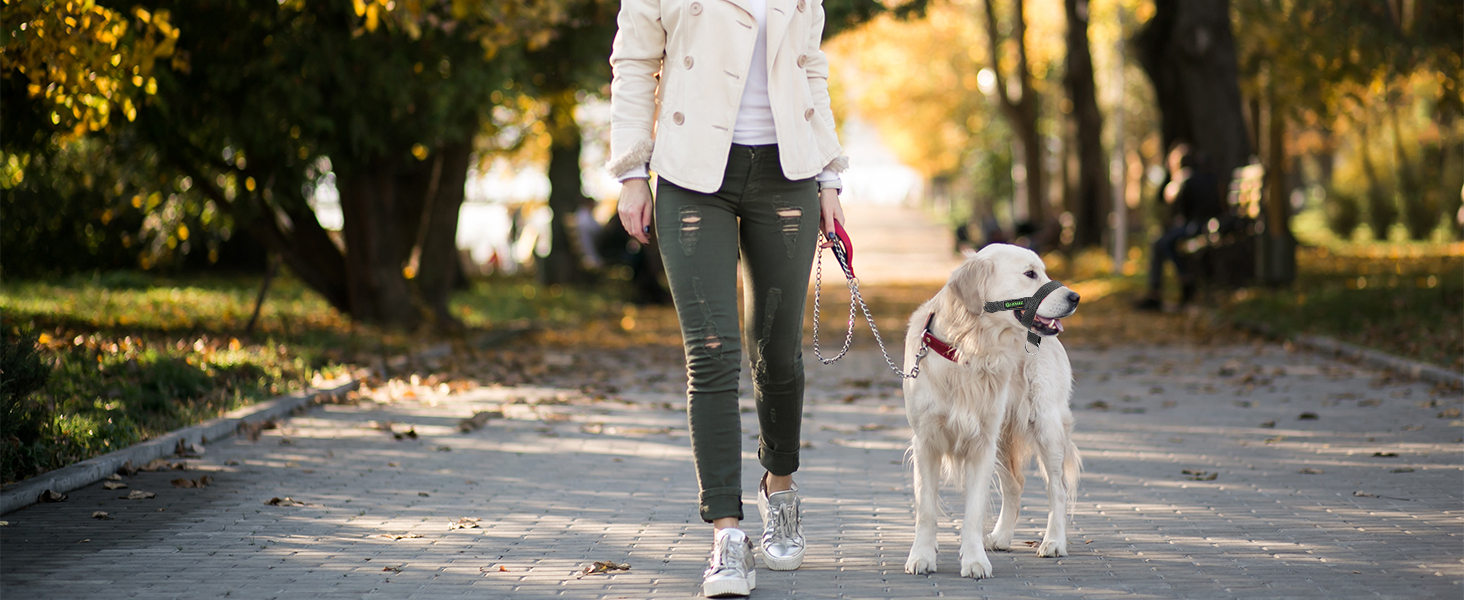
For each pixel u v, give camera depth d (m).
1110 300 19.39
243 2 10.09
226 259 20.47
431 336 12.95
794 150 3.78
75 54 6.91
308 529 4.78
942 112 45.06
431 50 11.20
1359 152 37.59
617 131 3.87
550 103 15.65
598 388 9.84
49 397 6.53
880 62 41.91
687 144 3.73
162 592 3.83
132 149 12.44
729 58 3.72
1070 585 3.92
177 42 10.34
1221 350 12.48
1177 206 17.47
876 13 16.83
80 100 7.57
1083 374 10.68
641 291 20.34
